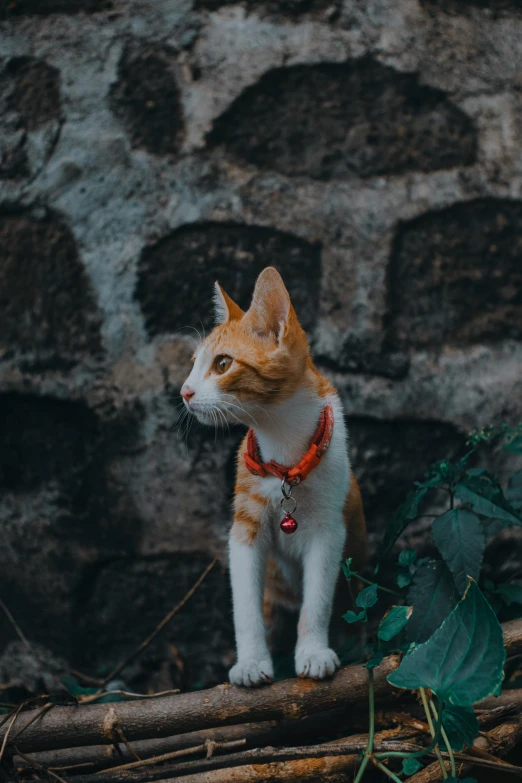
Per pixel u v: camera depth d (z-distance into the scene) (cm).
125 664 224
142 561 245
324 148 248
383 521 246
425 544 245
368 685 166
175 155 245
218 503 242
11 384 244
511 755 171
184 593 245
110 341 245
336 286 245
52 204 245
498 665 144
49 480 246
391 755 152
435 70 250
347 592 210
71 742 162
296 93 248
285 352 176
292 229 245
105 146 245
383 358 246
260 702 165
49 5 249
